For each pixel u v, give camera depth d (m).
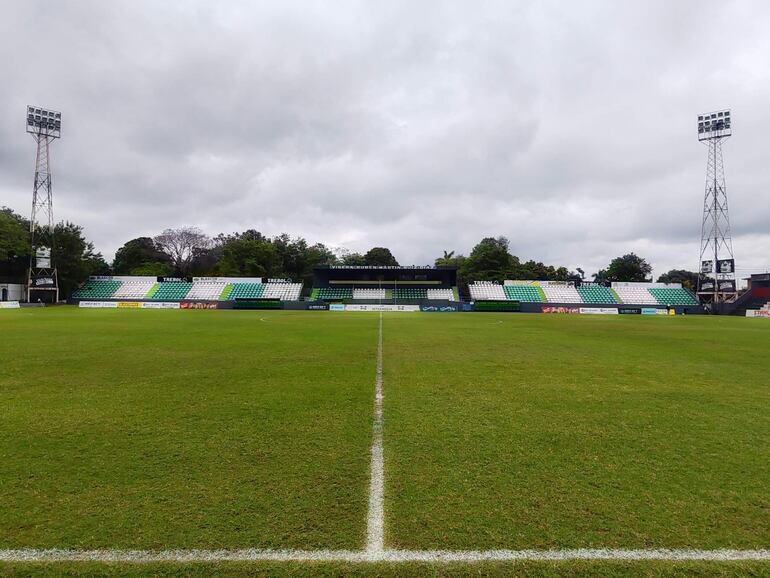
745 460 4.64
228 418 6.15
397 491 3.85
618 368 10.62
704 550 3.02
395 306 60.44
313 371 10.01
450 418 6.18
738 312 53.84
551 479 4.12
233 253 79.94
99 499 3.70
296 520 3.36
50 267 56.34
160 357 12.06
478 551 2.99
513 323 30.92
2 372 9.73
